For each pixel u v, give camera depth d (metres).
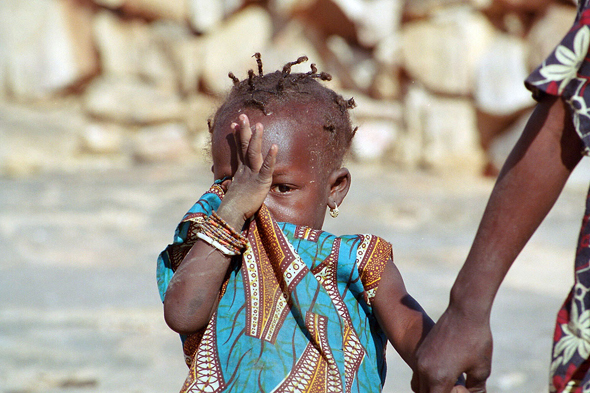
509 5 27.97
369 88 29.95
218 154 3.63
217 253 3.32
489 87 28.17
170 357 9.10
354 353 3.37
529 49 27.88
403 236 17.55
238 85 3.85
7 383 7.95
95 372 8.43
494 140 28.67
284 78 3.68
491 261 3.16
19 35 29.50
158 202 21.42
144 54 30.77
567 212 20.86
